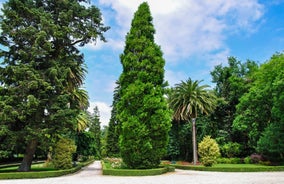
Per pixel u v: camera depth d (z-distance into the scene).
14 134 21.30
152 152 22.44
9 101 21.09
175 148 49.50
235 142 45.41
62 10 25.06
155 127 22.31
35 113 22.25
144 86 22.80
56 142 24.56
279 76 27.05
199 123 47.72
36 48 21.92
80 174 22.75
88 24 26.28
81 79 36.16
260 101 32.78
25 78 21.70
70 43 25.98
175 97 42.47
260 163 35.75
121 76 24.17
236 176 19.48
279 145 29.38
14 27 22.66
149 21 25.11
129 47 24.38
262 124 35.12
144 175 20.16
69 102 25.73
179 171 25.97
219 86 50.44
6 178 18.39
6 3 22.75
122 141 22.52
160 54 24.50
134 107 22.67
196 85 42.00
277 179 16.38
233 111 47.78
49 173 19.66
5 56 22.88
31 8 23.28
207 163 29.02
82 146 45.50
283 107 27.31
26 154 22.70
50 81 23.00
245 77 46.72
